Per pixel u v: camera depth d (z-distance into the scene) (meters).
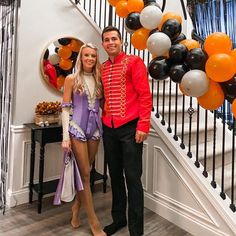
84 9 3.05
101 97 2.17
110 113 2.07
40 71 2.71
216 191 2.08
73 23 2.92
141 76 1.95
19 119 2.61
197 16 3.79
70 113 2.12
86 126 2.11
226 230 1.99
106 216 2.52
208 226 2.11
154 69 1.81
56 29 2.80
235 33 3.53
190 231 2.25
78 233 2.20
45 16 2.71
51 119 2.63
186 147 2.44
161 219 2.47
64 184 2.04
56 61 2.80
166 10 4.08
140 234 2.07
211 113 3.25
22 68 2.59
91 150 2.21
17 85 2.57
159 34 1.82
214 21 3.70
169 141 2.38
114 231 2.22
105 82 2.06
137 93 2.00
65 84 2.10
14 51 2.58
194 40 1.90
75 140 2.07
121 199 2.27
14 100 2.59
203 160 2.46
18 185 2.66
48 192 2.55
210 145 2.90
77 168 2.08
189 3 3.07
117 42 2.00
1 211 2.54
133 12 2.12
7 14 2.69
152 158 2.61
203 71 1.69
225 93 1.71
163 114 2.58
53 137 2.52
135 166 2.01
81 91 2.07
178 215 2.36
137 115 2.01
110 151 2.14
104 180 3.07
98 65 2.15
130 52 3.16
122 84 2.00
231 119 3.16
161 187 2.53
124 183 2.28
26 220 2.39
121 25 3.39
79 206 2.29
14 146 2.60
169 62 1.81
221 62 1.54
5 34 2.72
